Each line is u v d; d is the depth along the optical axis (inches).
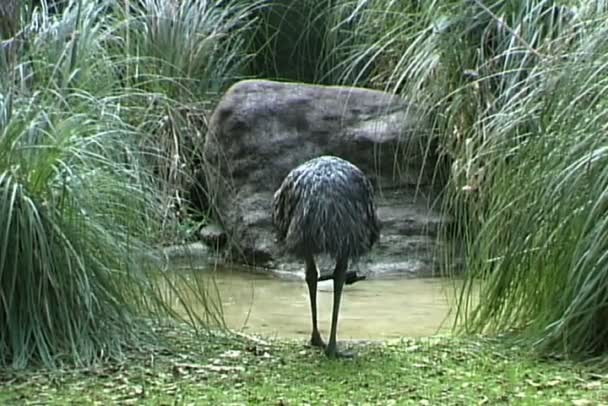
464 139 540.4
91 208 349.1
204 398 297.0
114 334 346.6
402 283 518.6
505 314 380.8
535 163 373.7
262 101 603.8
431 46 565.9
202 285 441.1
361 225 329.7
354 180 330.3
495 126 447.2
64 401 293.7
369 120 593.6
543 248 361.1
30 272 331.6
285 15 732.0
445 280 526.6
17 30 474.3
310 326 412.5
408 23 609.0
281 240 348.5
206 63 666.2
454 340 373.7
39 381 314.2
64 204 339.6
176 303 432.8
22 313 333.7
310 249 331.0
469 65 557.0
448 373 328.2
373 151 585.6
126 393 302.7
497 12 549.3
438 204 570.6
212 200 570.3
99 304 345.1
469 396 301.7
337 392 304.2
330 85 693.9
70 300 338.0
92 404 291.0
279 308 450.6
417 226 565.0
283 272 554.3
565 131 363.6
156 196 395.2
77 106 393.1
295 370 329.4
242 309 446.9
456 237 526.6
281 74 735.7
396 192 579.5
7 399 295.7
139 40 637.9
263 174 591.8
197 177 605.9
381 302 466.0
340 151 591.5
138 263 361.1
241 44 708.0
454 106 548.7
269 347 360.5
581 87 367.9
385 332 402.0
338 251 327.9
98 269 347.6
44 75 428.5
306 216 326.3
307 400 295.6
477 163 488.4
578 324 346.9
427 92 570.6
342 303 463.5
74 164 354.6
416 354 352.5
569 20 480.7
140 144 441.1
